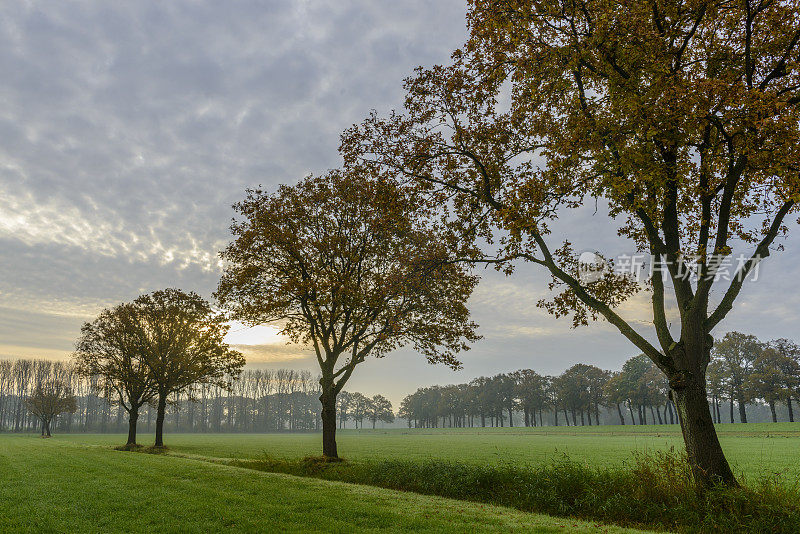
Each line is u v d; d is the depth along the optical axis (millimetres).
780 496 11086
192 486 17328
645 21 13438
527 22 14836
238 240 29359
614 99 13828
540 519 12102
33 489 16969
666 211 14906
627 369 136750
